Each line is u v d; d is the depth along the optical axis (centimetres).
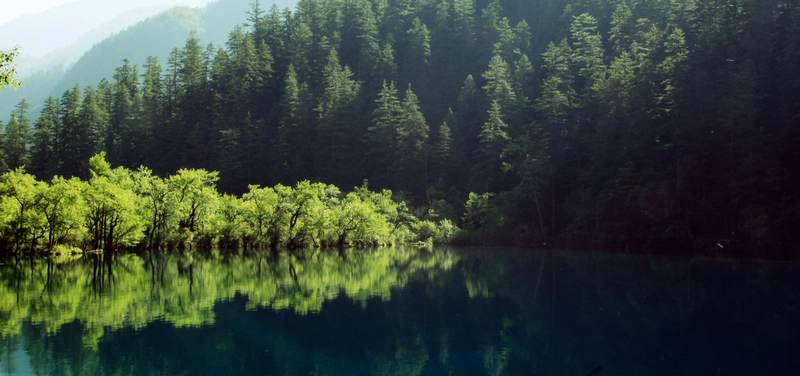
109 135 9488
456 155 7944
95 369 1645
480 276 3919
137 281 3494
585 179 6388
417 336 2145
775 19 5784
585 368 1709
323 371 1678
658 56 6581
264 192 5712
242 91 9519
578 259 5059
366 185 7675
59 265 4212
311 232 5897
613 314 2564
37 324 2238
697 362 1753
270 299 2923
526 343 2031
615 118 6147
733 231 5116
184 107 9769
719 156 5400
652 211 5359
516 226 6700
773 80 5456
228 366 1716
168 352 1856
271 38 11200
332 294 3106
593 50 7781
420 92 9825
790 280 3569
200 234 5625
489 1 12094
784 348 1917
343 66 10594
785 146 5084
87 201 4775
